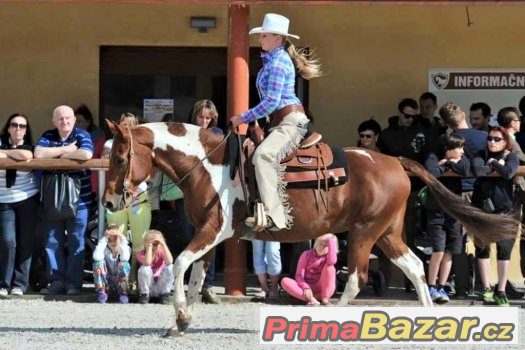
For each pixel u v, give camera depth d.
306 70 15.17
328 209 14.76
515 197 17.59
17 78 21.45
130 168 14.46
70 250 18.23
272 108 14.42
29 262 18.27
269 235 14.81
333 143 21.61
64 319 16.20
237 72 18.02
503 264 17.75
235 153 14.62
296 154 14.70
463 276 18.38
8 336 14.69
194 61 21.77
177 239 19.53
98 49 21.50
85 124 20.64
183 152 14.59
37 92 21.47
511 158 17.36
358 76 21.56
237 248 18.23
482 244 15.74
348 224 15.02
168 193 17.95
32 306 17.41
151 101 21.84
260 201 14.41
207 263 14.81
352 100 21.58
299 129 14.58
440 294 17.92
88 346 13.98
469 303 17.91
